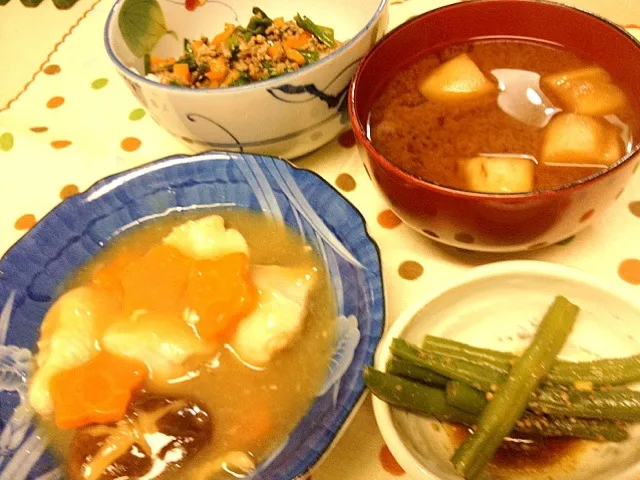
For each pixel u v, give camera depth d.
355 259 0.25
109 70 0.41
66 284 0.28
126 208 0.30
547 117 0.27
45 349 0.26
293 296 0.26
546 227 0.23
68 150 0.36
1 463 0.23
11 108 0.39
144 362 0.25
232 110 0.28
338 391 0.22
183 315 0.26
